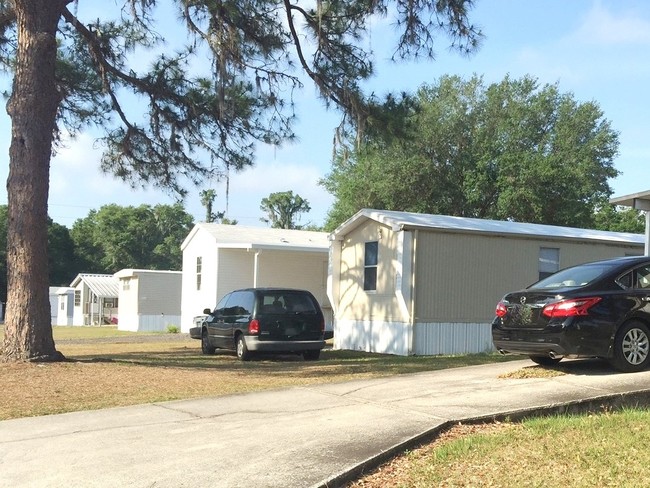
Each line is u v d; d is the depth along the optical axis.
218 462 6.09
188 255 30.80
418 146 35.78
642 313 9.44
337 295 19.75
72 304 53.19
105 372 11.95
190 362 14.70
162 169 17.77
